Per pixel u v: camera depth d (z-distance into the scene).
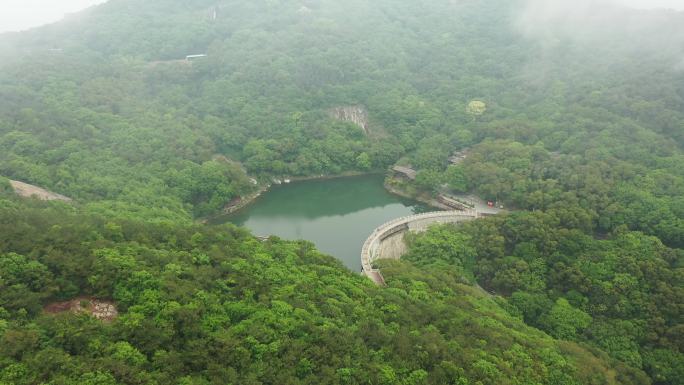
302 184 193.75
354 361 64.12
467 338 76.50
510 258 114.94
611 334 93.12
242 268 81.38
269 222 163.62
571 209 124.75
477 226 129.62
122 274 67.31
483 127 197.62
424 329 76.44
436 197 175.62
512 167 161.75
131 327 58.06
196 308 64.75
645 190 131.62
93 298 64.81
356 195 186.75
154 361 54.75
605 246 112.50
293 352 62.59
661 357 87.31
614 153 151.62
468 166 172.62
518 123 189.00
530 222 121.12
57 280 63.53
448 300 91.75
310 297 78.38
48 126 156.25
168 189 155.62
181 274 73.06
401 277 101.06
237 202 172.88
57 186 132.62
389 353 67.38
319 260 98.56
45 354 50.16
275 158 193.38
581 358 80.31
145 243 82.38
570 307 101.06
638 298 98.38
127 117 186.50
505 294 112.44
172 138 179.75
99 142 161.88
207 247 87.88
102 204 126.38
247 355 60.03
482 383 65.12
